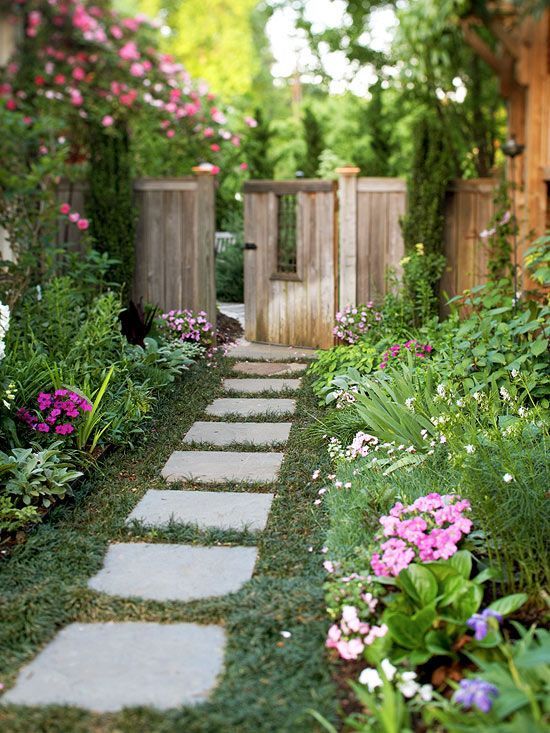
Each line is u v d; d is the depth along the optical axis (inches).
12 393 189.8
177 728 102.3
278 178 654.5
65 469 176.2
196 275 339.3
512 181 322.3
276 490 185.2
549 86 344.8
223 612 130.1
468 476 142.6
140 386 232.2
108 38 501.0
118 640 124.3
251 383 279.4
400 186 330.3
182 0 770.2
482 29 500.4
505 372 215.3
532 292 262.2
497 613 111.5
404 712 101.9
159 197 342.0
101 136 334.3
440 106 525.7
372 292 335.6
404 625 116.3
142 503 177.8
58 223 343.6
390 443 191.9
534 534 134.0
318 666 115.3
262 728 102.6
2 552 151.9
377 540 145.8
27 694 110.8
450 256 333.7
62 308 253.4
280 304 341.4
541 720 93.0
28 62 459.5
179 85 499.8
